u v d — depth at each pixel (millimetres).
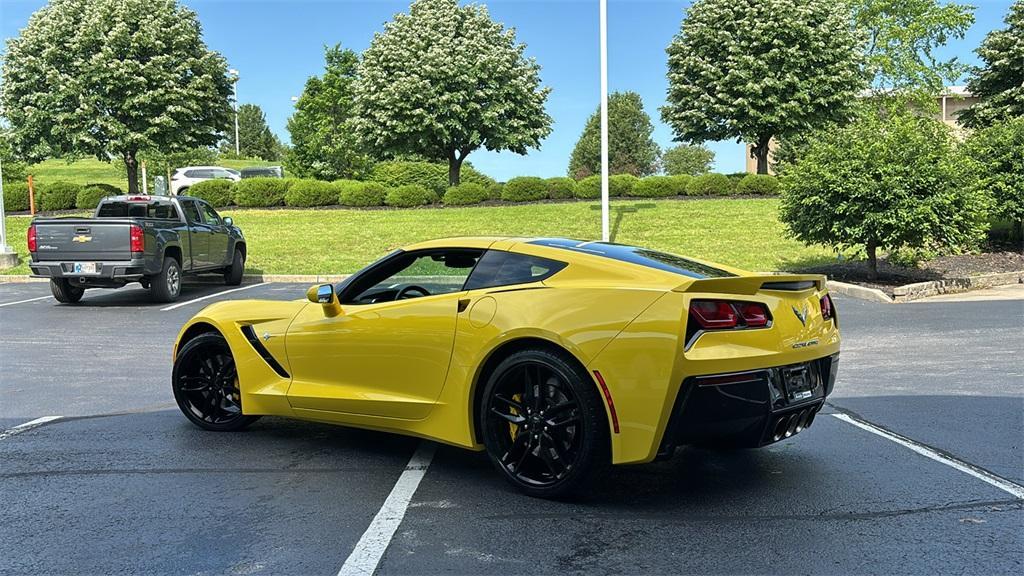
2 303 13961
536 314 4156
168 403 6707
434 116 35312
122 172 58750
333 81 51562
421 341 4609
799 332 4207
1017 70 32469
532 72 38812
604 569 3352
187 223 14898
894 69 41844
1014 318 11461
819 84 35938
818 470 4762
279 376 5387
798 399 4219
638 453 3859
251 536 3732
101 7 32438
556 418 4172
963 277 16219
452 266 4820
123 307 13383
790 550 3545
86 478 4648
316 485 4508
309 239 23516
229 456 5121
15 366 8375
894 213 14273
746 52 36062
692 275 4234
